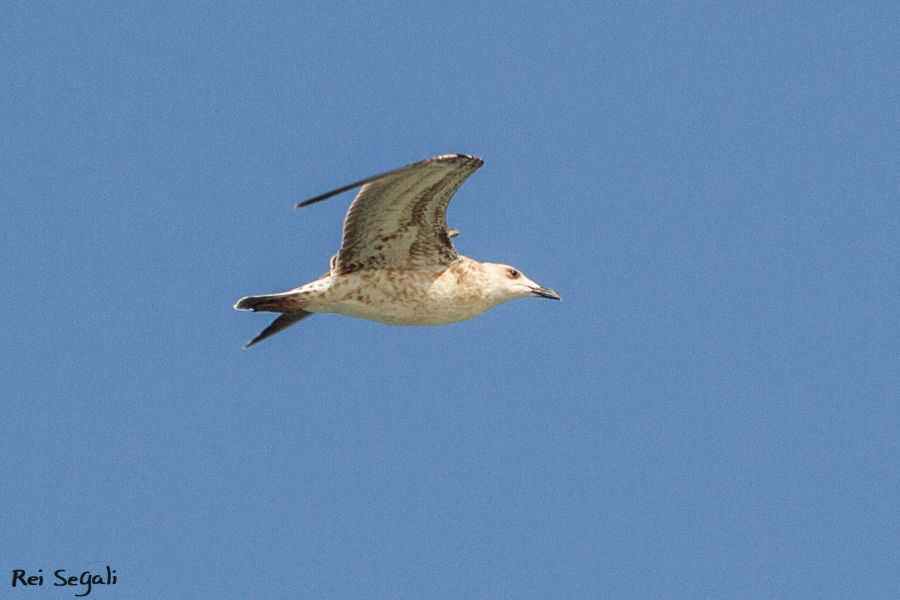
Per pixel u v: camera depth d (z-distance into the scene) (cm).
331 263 1852
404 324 1855
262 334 1989
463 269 1839
